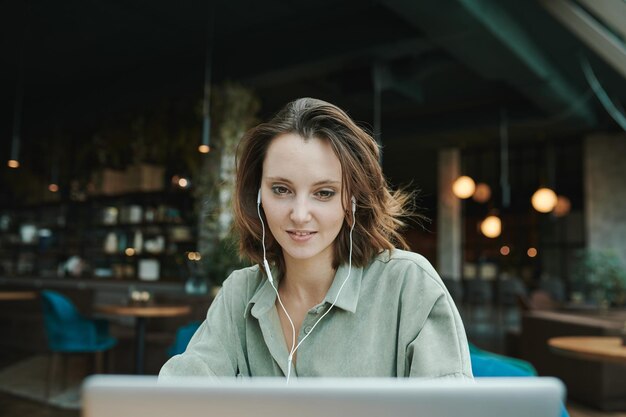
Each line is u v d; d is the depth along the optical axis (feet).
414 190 3.74
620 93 26.71
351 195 3.14
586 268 27.61
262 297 3.47
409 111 30.83
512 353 20.02
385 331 3.27
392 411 1.76
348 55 20.03
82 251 29.32
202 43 22.50
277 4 19.03
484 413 1.77
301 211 3.03
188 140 23.91
